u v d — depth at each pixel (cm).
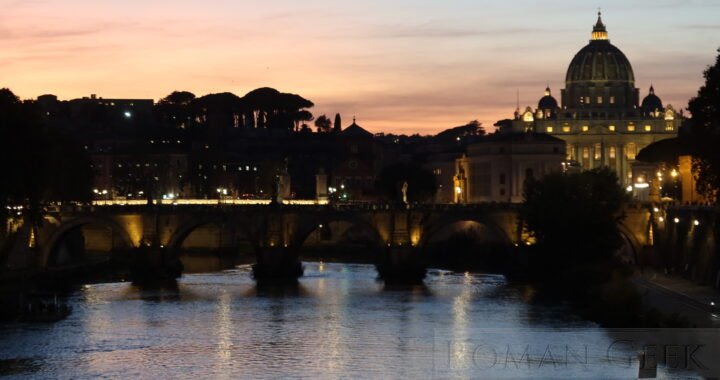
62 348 18212
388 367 16750
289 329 19950
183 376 16400
